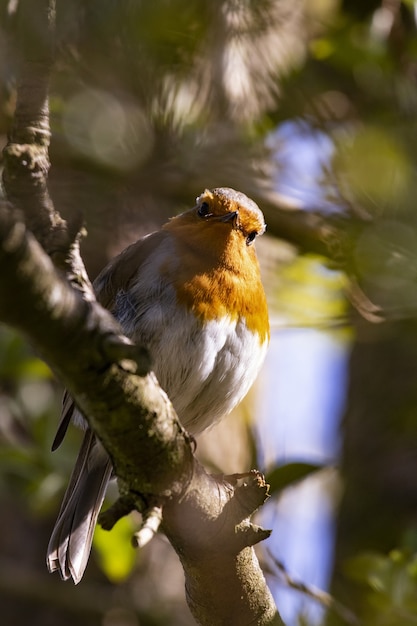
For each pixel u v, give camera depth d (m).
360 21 11.42
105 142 9.89
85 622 12.61
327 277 11.39
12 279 4.80
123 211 10.54
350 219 9.77
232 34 8.21
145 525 5.82
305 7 11.11
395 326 11.12
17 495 12.72
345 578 12.38
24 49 5.75
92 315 5.27
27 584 12.05
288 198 11.49
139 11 7.02
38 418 11.55
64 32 6.78
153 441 5.98
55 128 9.45
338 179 9.46
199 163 10.59
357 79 11.30
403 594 9.23
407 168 9.02
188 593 7.22
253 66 10.23
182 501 6.43
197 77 9.10
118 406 5.71
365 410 13.44
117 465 6.14
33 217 5.78
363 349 13.83
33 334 5.12
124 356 5.39
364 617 9.77
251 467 10.47
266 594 7.20
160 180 10.66
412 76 11.33
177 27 7.49
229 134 10.52
